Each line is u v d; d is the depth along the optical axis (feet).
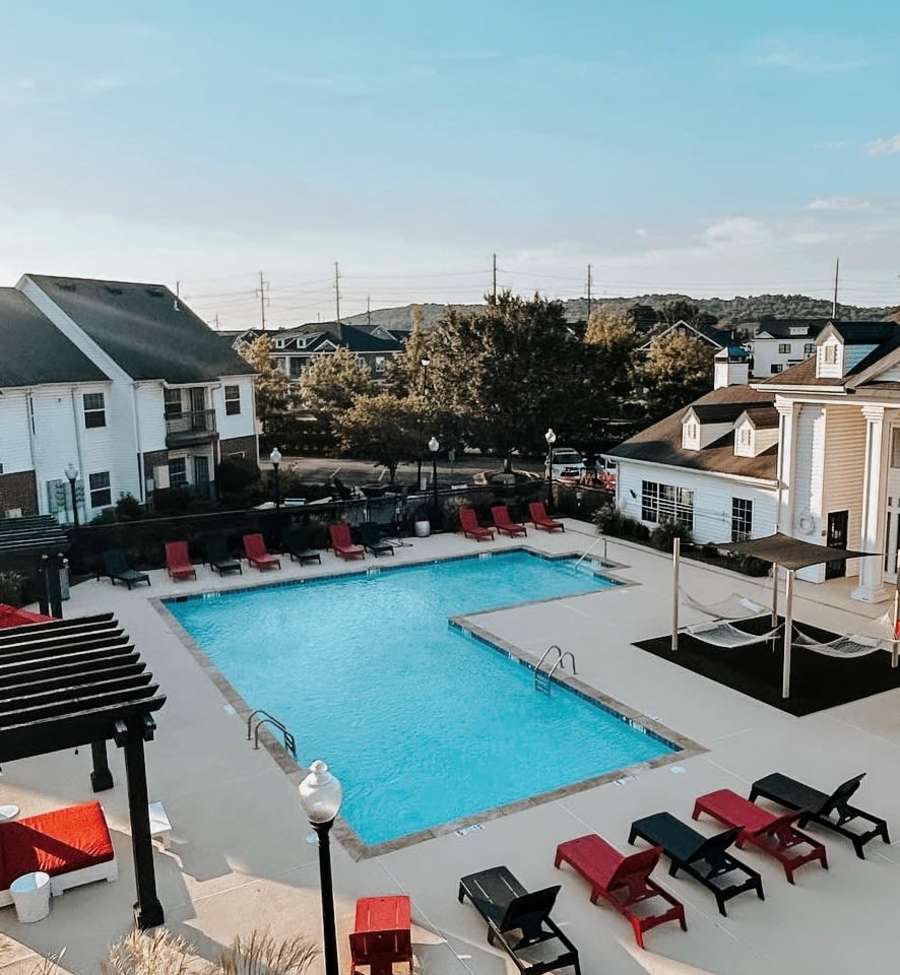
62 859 32.35
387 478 146.51
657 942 29.53
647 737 47.37
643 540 94.79
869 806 38.70
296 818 38.50
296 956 26.13
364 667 60.64
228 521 91.40
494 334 134.31
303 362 280.92
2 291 108.58
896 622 55.47
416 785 43.73
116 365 103.65
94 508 103.65
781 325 240.12
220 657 63.36
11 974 27.86
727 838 32.19
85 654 34.24
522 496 107.65
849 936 29.78
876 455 68.49
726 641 56.44
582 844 33.78
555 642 62.13
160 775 42.73
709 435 92.27
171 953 25.55
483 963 28.58
